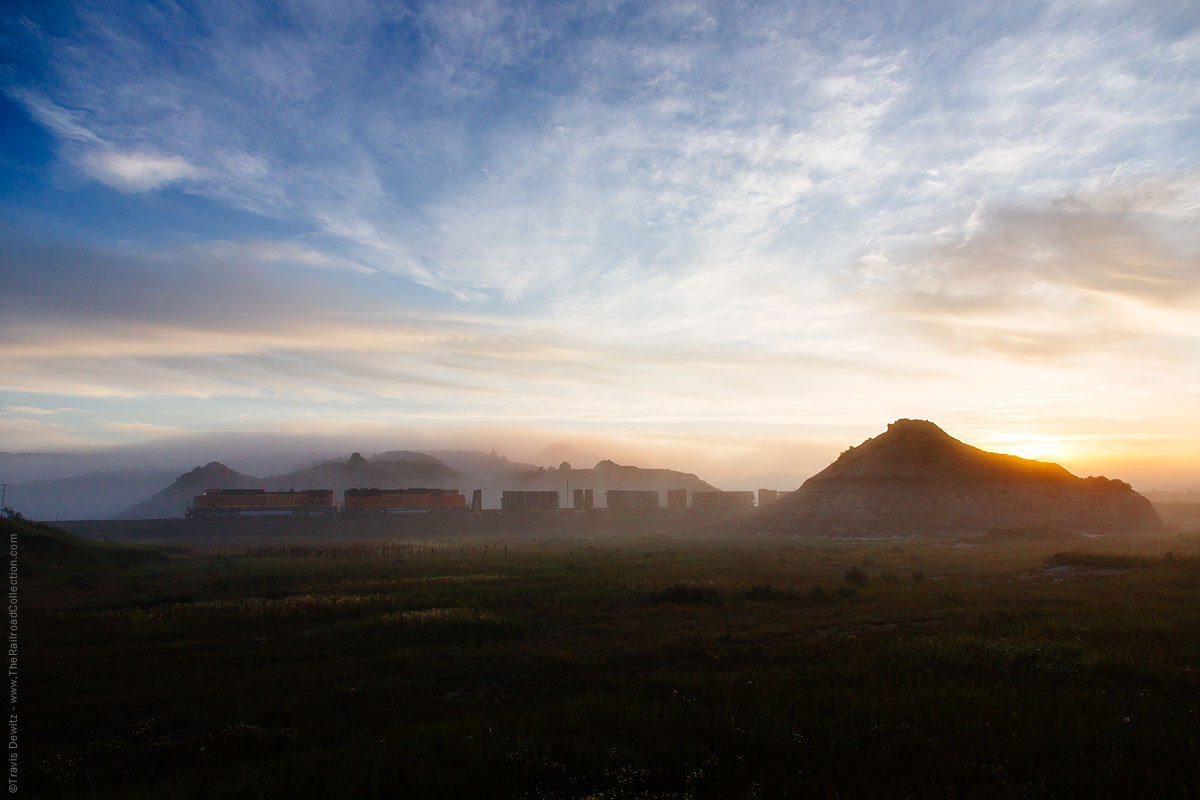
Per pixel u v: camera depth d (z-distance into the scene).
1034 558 53.34
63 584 42.06
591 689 16.61
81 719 14.70
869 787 9.72
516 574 46.28
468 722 13.35
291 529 129.88
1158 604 26.55
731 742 11.62
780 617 27.19
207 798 10.03
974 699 13.88
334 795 9.90
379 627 25.25
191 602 33.41
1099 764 10.11
